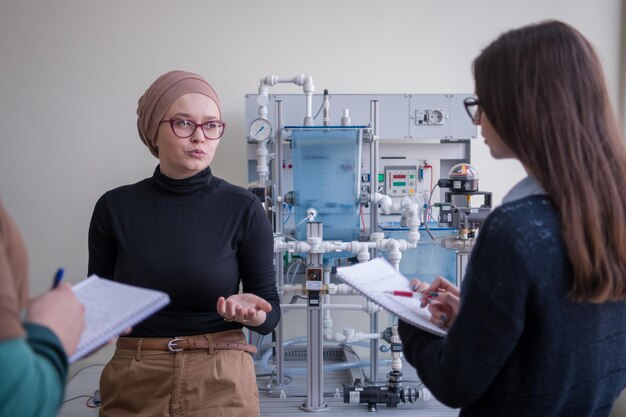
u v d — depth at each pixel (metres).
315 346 2.18
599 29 2.89
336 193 2.29
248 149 2.72
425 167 2.82
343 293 2.25
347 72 2.88
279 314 1.46
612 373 0.84
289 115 2.64
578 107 0.77
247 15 2.84
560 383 0.79
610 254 0.76
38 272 2.88
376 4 2.86
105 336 0.76
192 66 2.85
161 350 1.33
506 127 0.80
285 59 2.86
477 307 0.77
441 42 2.89
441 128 2.70
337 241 2.22
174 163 1.38
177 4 2.82
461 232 1.84
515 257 0.74
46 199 2.87
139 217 1.39
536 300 0.75
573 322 0.77
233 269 1.41
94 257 1.43
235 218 1.42
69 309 0.71
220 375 1.31
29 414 0.59
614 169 0.78
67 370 0.67
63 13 2.81
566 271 0.76
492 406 0.84
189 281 1.35
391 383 2.30
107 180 2.88
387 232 2.48
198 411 1.30
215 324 1.37
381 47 2.88
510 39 0.81
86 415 2.30
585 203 0.75
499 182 2.98
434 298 1.04
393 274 1.24
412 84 2.89
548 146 0.76
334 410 2.23
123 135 2.86
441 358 0.84
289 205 2.47
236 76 2.86
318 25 2.86
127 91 2.85
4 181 2.85
